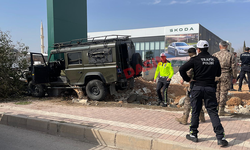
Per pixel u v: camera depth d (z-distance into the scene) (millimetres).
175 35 36656
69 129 4512
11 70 8891
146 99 9094
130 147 3795
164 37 37656
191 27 35438
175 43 35531
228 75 5062
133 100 8656
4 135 4656
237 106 7707
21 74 9266
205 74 3508
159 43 38156
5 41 8703
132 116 5465
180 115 5590
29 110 6266
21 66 9188
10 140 4320
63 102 7715
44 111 6109
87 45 7594
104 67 7266
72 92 9273
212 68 3506
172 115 5590
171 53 36312
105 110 6234
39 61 8852
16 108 6586
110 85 7594
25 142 4199
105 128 4316
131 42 8383
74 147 3936
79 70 7766
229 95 8633
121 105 6875
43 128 4898
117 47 7168
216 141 3600
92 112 5961
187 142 3566
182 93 9477
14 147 3916
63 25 10828
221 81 5148
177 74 13461
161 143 3520
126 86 8227
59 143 4152
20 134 4734
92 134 4207
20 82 9234
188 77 3719
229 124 4629
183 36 36094
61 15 10703
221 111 5363
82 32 12336
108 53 7160
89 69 7543
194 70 3602
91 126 4441
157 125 4629
